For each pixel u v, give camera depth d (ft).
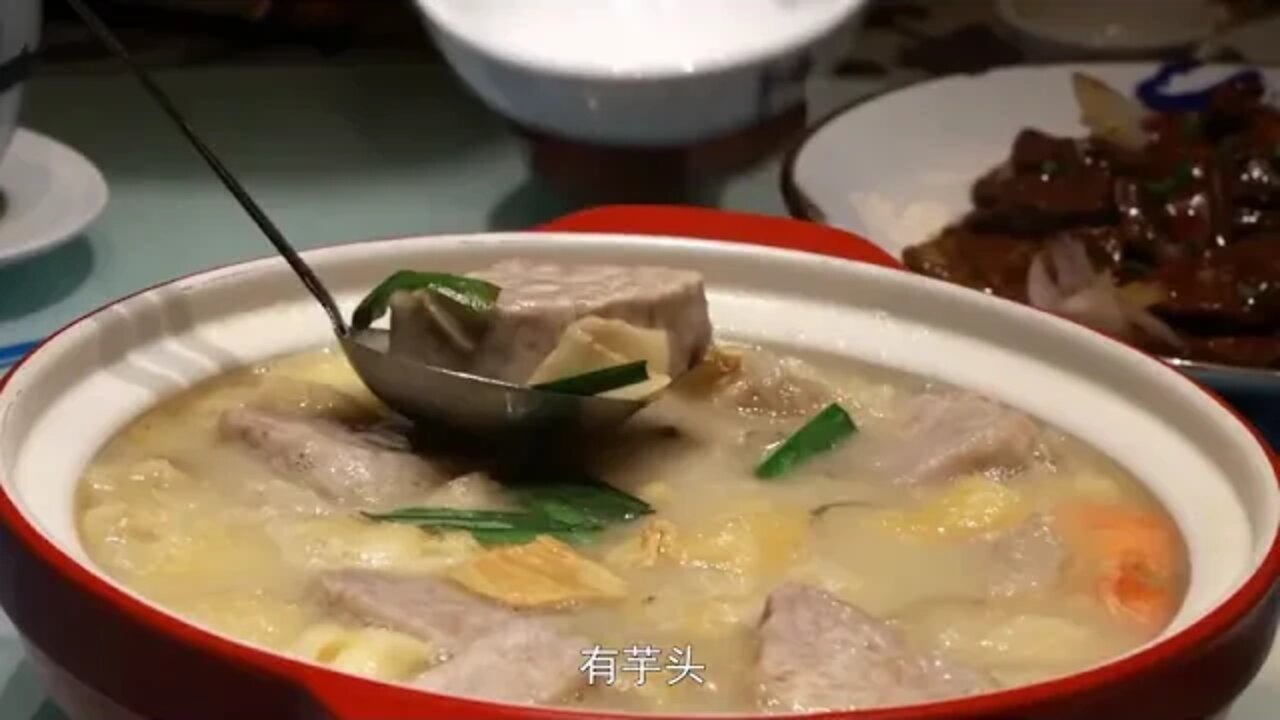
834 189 2.17
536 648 1.21
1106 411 1.51
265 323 1.59
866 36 2.91
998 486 1.45
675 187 2.08
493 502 1.41
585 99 1.96
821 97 2.61
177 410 1.50
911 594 1.35
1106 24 2.80
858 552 1.39
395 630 1.24
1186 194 2.14
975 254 2.10
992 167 2.30
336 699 1.06
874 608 1.33
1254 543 1.28
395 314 1.43
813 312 1.67
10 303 1.93
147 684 1.12
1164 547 1.38
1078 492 1.46
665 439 1.54
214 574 1.32
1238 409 1.67
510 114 2.05
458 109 2.55
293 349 1.58
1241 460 1.38
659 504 1.44
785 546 1.39
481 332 1.42
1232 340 1.91
